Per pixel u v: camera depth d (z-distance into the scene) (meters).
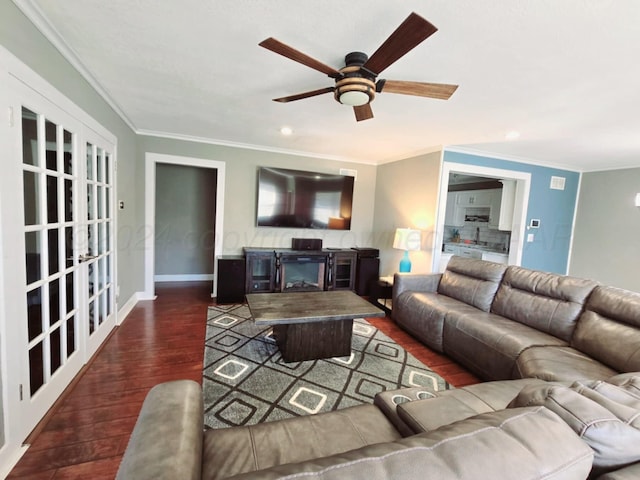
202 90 2.54
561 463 0.58
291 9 1.47
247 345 2.90
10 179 1.46
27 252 1.67
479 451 0.57
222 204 4.51
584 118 2.76
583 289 2.42
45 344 1.81
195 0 1.44
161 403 1.06
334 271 4.82
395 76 2.09
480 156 4.32
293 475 0.52
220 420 1.83
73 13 1.59
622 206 4.64
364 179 5.38
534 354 2.06
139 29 1.71
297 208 4.81
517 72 1.97
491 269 3.19
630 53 1.68
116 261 3.12
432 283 3.69
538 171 4.80
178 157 4.18
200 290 4.84
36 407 1.71
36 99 1.65
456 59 1.84
